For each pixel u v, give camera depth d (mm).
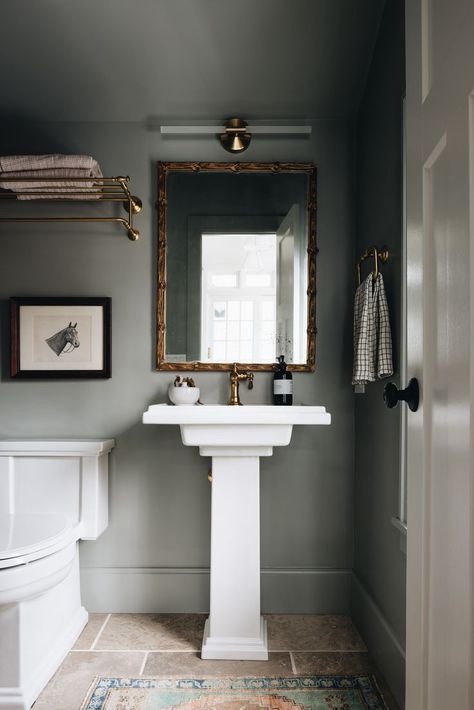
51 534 1755
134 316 2430
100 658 1932
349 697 1676
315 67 2129
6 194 2236
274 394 2330
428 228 920
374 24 1940
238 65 2115
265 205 2439
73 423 2416
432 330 893
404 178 1658
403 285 1670
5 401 2426
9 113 2406
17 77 2178
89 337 2406
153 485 2400
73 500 2238
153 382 2420
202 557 2383
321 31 1948
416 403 956
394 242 1794
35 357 2402
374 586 2004
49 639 1851
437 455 852
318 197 2438
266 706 1624
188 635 2123
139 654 1962
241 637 1956
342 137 2436
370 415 2104
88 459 2234
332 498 2398
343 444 2404
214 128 2377
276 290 2426
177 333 2416
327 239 2428
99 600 2355
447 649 787
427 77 934
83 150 2447
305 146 2439
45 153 2451
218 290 2428
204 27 1916
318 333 2420
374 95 2059
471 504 702
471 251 706
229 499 1997
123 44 2002
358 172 2377
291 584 2365
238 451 1974
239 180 2438
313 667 1868
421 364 935
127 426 2412
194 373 2420
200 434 1900
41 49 2023
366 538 2146
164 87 2242
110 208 2439
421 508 925
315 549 2391
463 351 732
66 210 2443
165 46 2010
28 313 2408
